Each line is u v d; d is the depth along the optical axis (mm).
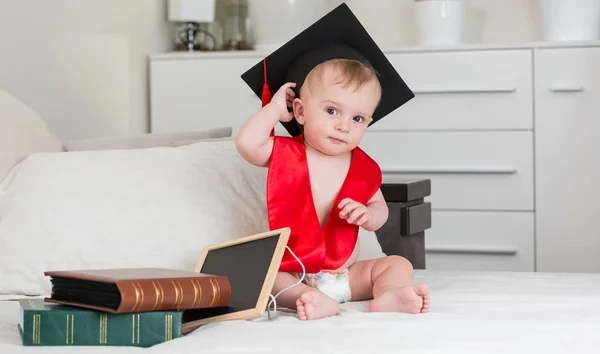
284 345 1089
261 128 1485
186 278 1199
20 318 1228
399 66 3086
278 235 1355
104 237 1581
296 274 1477
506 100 3023
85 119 2754
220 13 3500
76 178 1671
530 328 1187
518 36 3410
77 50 2709
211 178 1705
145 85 3217
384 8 3529
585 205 2992
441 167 3078
